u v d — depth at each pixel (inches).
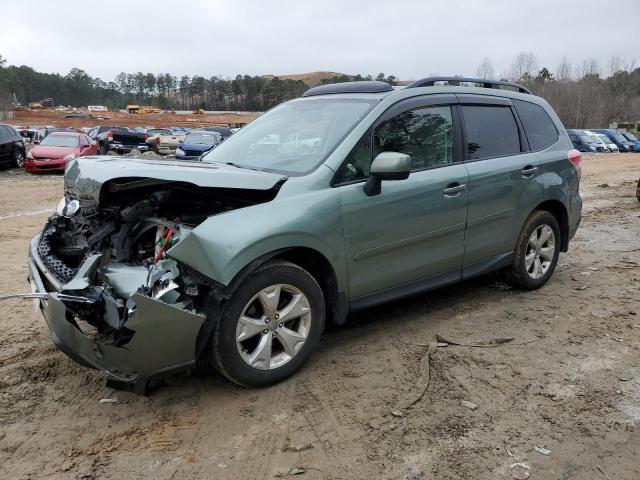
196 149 847.7
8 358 157.2
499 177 188.4
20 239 315.6
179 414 130.6
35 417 129.0
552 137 218.4
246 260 129.2
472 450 117.4
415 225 164.2
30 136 1301.7
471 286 222.2
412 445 118.9
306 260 150.6
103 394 139.3
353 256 151.9
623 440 121.3
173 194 149.0
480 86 204.1
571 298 208.7
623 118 2847.0
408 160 144.6
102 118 3277.6
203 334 127.7
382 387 142.3
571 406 134.4
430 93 177.5
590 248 292.0
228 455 115.6
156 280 122.9
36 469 111.1
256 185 134.9
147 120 3275.1
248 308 135.9
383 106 163.5
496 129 195.8
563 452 117.0
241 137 188.4
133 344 118.6
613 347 166.6
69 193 161.0
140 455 115.7
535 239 210.2
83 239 152.5
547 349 165.0
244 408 132.6
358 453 116.2
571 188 220.4
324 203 144.4
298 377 147.1
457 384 144.1
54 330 124.7
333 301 151.8
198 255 123.4
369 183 151.6
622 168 868.6
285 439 120.9
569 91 2856.8
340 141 155.1
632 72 3218.5
